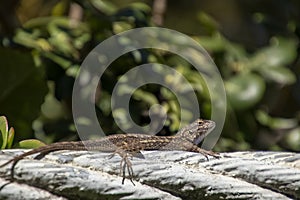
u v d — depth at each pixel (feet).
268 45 31.63
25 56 25.34
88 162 13.82
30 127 25.21
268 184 14.01
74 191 13.14
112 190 13.30
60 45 26.17
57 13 30.96
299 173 14.10
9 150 14.34
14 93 25.26
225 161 14.34
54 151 14.46
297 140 29.50
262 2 33.71
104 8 27.25
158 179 13.62
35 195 12.98
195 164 14.37
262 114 29.48
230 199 13.69
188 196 13.69
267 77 29.19
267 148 28.55
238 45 29.91
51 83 27.61
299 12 32.32
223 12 35.58
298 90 30.63
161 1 30.42
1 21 27.91
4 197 12.85
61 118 28.04
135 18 25.50
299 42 30.60
